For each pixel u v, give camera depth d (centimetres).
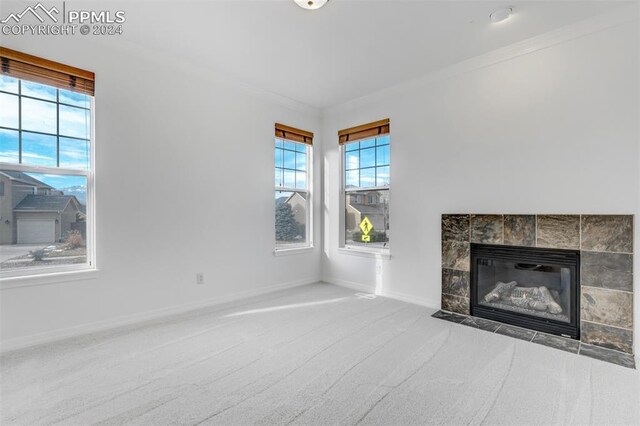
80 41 258
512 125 288
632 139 232
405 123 367
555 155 265
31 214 245
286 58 310
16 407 165
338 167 447
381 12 235
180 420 157
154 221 302
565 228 258
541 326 271
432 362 217
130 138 285
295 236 446
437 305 339
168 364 213
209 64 324
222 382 192
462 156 321
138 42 281
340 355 228
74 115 262
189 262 327
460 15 239
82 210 268
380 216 402
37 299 239
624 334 232
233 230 365
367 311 327
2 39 226
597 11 234
